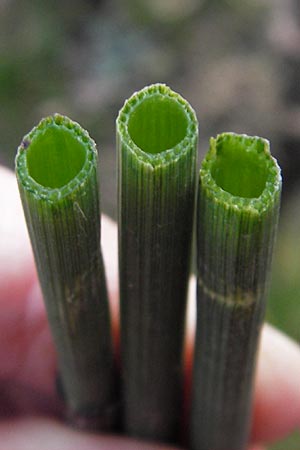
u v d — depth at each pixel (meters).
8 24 0.31
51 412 0.12
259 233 0.08
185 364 0.11
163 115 0.08
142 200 0.08
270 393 0.12
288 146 0.27
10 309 0.11
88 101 0.29
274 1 0.31
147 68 0.30
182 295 0.09
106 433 0.11
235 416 0.10
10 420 0.12
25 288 0.11
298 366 0.12
